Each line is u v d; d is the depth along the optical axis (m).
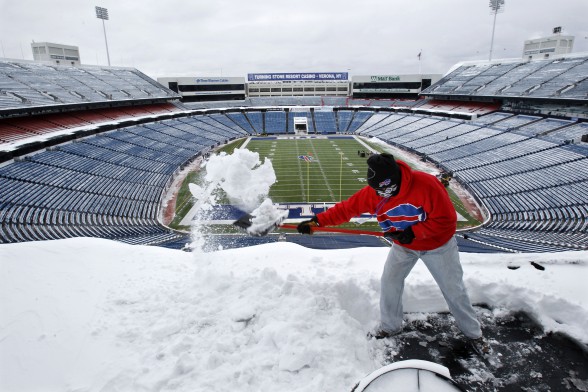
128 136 34.16
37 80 34.53
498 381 2.45
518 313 3.07
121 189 22.83
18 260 3.52
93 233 15.16
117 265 3.80
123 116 41.19
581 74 34.38
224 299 3.06
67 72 40.25
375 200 2.65
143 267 3.81
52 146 25.80
